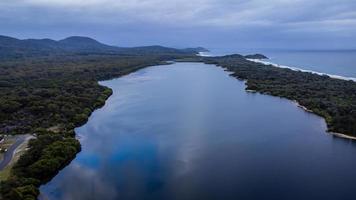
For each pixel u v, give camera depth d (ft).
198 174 277.03
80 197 243.60
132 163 299.79
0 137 351.25
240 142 349.61
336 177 270.67
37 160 285.43
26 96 499.10
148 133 380.99
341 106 462.60
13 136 357.61
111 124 417.28
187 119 439.63
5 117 409.08
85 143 349.82
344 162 298.97
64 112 433.48
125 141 355.36
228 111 483.51
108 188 255.91
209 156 313.53
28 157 284.20
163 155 316.60
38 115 425.69
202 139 358.43
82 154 320.09
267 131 385.50
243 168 288.30
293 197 241.76
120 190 253.03
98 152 325.01
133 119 440.45
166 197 243.19
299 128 398.01
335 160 303.48
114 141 355.77
